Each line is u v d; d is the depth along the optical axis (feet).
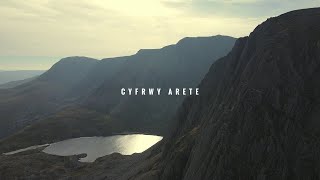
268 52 211.00
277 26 236.63
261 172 164.76
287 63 199.31
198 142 220.43
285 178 160.15
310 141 164.45
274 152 168.25
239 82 234.58
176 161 231.91
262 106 186.29
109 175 407.03
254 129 179.01
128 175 358.23
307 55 198.70
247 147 175.94
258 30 270.87
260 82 199.00
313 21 219.61
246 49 277.85
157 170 259.39
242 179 167.94
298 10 244.22
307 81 189.37
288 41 210.59
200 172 187.21
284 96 186.50
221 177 172.45
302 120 175.32
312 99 181.37
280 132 173.58
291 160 164.14
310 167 158.40
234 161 174.09
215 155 182.80
